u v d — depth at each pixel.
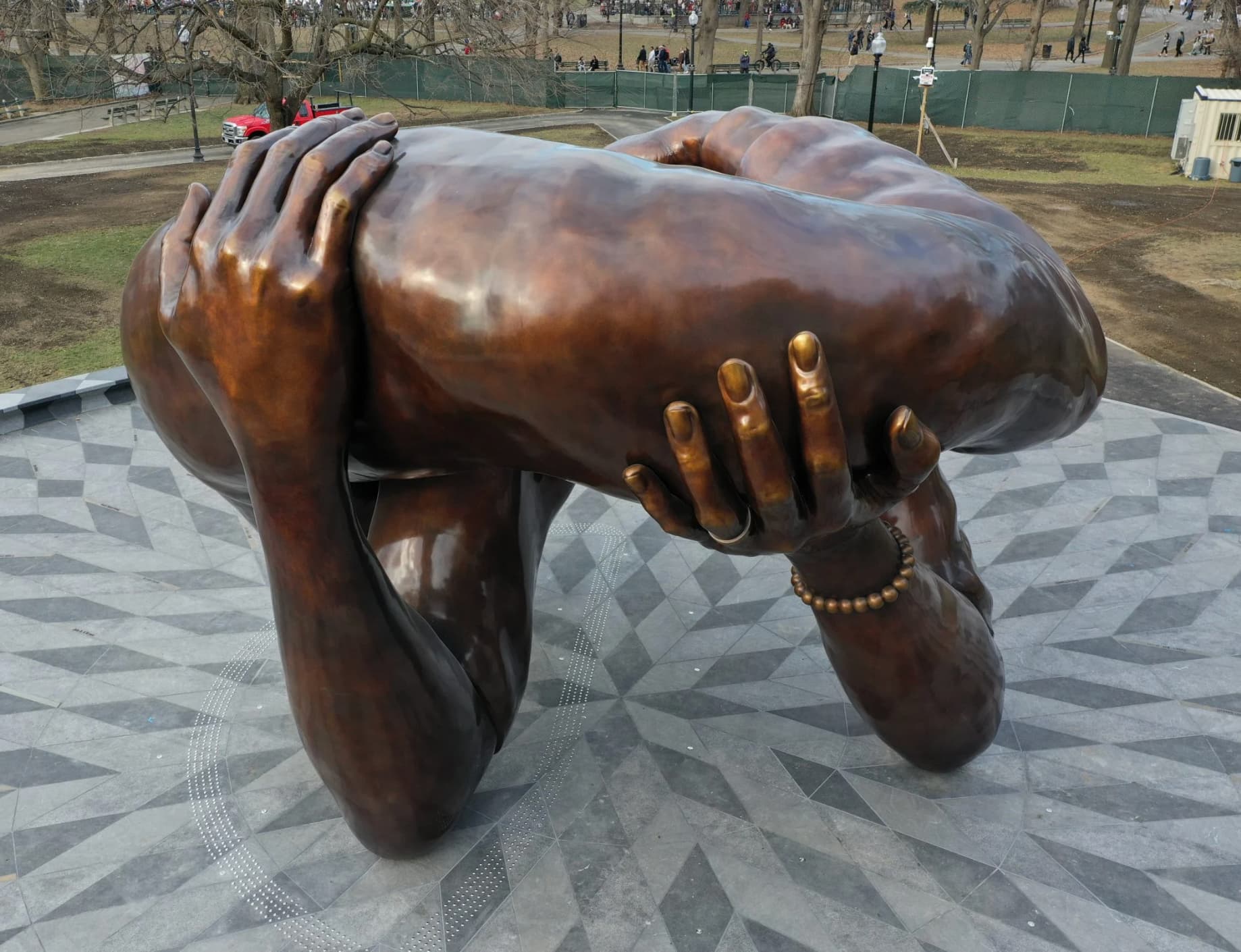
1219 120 22.84
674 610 5.88
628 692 5.16
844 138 3.75
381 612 3.12
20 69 35.66
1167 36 54.69
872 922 3.80
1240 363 11.00
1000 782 4.47
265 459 2.77
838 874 4.02
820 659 5.41
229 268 2.57
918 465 2.55
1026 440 3.18
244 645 5.57
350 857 4.16
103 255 15.96
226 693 5.18
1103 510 6.84
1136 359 10.97
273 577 3.04
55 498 7.13
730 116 4.21
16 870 4.11
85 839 4.27
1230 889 3.91
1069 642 5.47
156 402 3.24
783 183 3.70
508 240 2.46
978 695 3.90
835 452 2.40
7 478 7.40
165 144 28.17
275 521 2.89
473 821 4.32
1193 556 6.27
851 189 3.48
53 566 6.28
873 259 2.49
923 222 2.64
